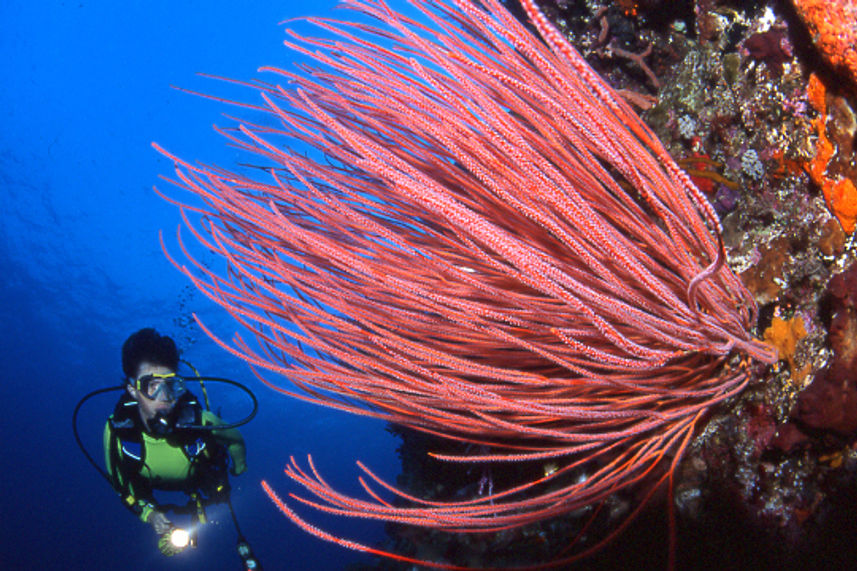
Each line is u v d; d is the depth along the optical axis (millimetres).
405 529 2998
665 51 2357
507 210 1666
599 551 2023
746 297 1562
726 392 1572
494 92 1706
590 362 1423
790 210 1597
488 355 1657
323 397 1668
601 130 1129
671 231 1384
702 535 1717
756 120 1729
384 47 1766
